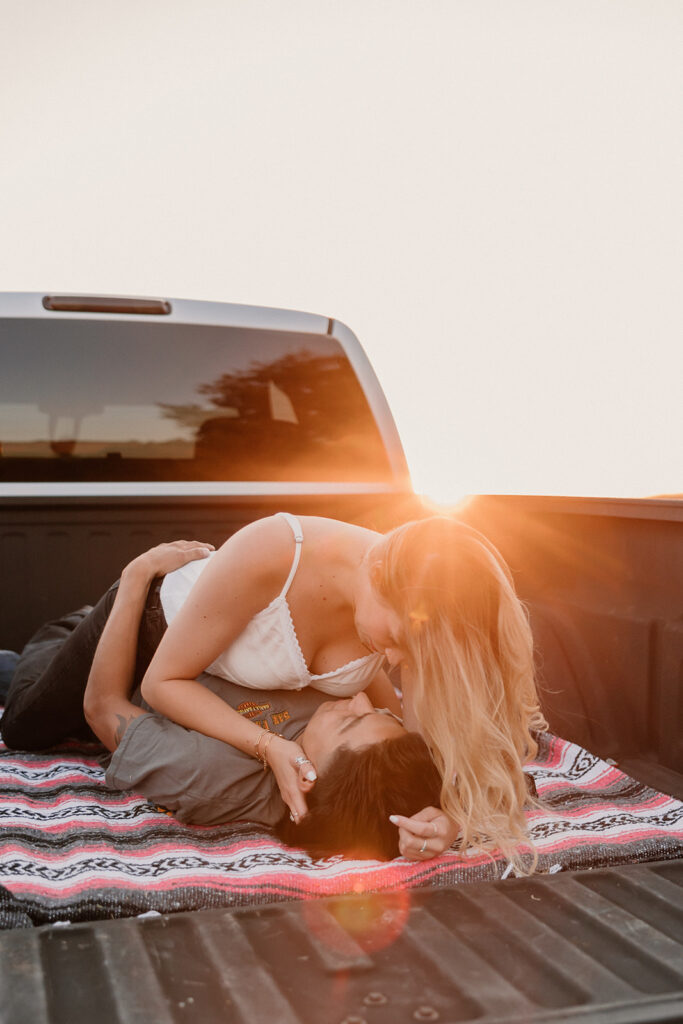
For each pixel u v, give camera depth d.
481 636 1.92
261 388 3.75
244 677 2.29
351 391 3.85
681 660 2.43
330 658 2.29
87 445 3.59
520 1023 1.14
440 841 1.97
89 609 3.29
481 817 1.93
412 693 2.01
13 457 3.54
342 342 3.87
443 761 1.98
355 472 3.82
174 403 3.67
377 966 1.32
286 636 2.21
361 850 2.02
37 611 3.50
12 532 3.46
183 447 3.67
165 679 2.27
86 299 3.64
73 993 1.22
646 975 1.30
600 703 2.75
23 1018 1.13
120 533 3.53
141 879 1.92
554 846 2.09
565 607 2.94
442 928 1.45
